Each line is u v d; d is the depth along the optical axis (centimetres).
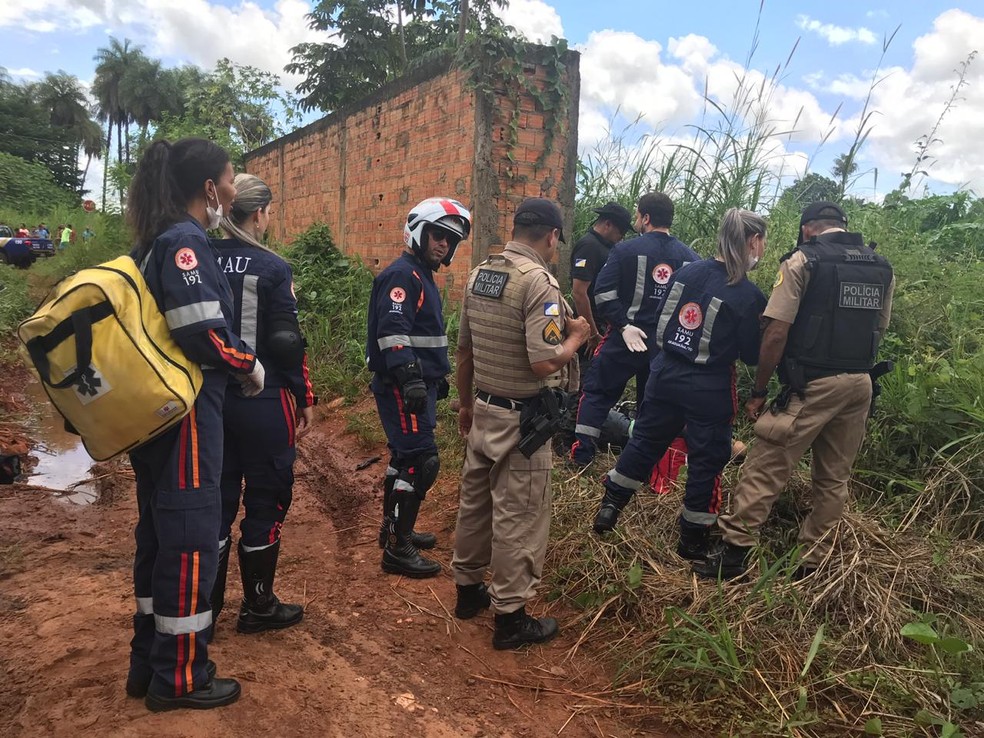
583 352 522
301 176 1103
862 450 393
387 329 333
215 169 228
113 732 207
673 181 614
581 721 250
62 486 476
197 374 210
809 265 306
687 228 602
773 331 312
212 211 232
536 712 255
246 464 279
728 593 304
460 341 316
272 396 274
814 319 306
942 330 473
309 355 730
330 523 433
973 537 346
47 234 2334
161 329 204
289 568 369
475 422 297
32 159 5900
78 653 261
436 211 342
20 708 226
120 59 6956
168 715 217
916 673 253
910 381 407
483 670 280
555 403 279
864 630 279
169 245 208
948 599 300
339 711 241
